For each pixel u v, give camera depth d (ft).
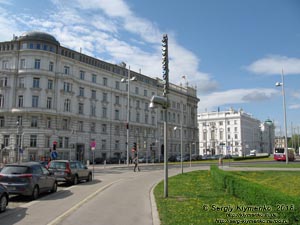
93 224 28.53
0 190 34.63
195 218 28.32
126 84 245.45
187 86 340.18
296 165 127.34
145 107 264.52
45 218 31.30
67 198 45.21
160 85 290.35
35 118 178.70
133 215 32.42
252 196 32.30
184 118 326.44
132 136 246.68
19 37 190.29
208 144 428.56
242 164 147.64
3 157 170.40
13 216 32.42
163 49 45.39
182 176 78.54
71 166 65.92
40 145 175.94
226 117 422.00
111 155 224.94
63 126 191.52
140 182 68.33
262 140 506.89
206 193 45.44
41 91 180.65
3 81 182.80
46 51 183.93
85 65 210.38
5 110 177.78
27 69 179.93
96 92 218.79
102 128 221.05
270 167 112.98
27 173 44.04
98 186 61.21
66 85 194.80
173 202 37.73
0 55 186.09
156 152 271.69
